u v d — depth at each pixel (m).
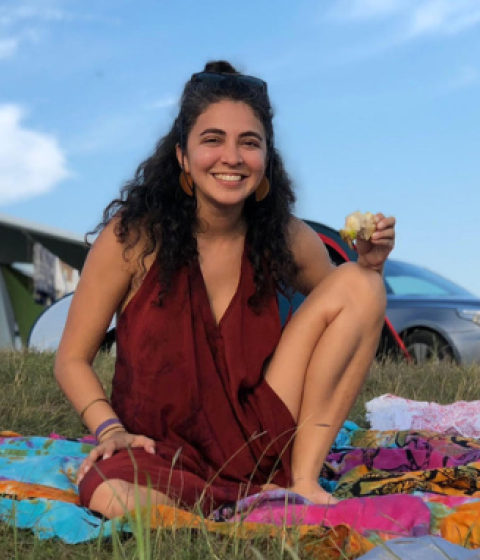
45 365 5.99
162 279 2.97
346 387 3.11
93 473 2.61
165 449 2.84
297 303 7.10
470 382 6.12
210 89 3.02
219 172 2.97
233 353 3.02
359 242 3.07
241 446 2.97
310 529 2.25
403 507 2.40
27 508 2.56
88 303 3.10
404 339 9.84
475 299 9.98
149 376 2.95
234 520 2.41
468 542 2.27
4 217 16.95
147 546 1.87
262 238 3.16
